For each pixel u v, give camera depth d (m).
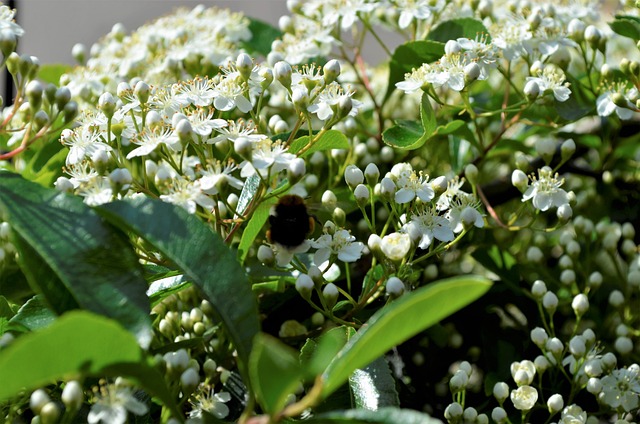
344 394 0.42
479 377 0.49
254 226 0.44
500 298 0.49
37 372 0.37
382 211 0.50
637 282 0.49
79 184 0.43
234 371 0.45
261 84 0.45
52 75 0.54
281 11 0.75
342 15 0.51
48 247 0.39
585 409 0.47
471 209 0.44
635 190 0.53
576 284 0.51
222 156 0.48
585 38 0.49
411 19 0.50
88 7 0.74
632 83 0.49
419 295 0.37
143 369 0.38
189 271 0.40
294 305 0.47
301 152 0.44
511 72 0.53
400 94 0.54
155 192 0.45
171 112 0.44
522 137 0.52
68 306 0.40
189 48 0.52
